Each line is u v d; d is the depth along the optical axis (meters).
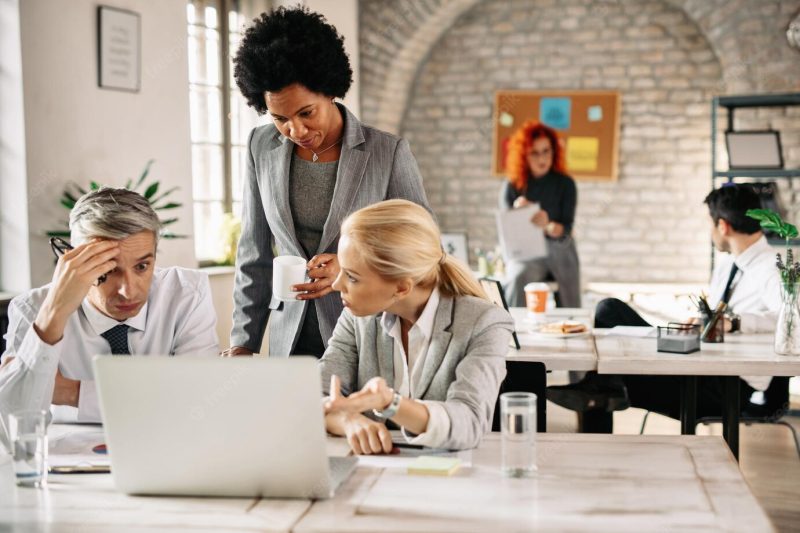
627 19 7.14
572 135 7.29
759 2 6.35
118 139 4.36
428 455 1.78
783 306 2.86
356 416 1.89
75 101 4.12
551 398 3.50
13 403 1.89
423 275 1.86
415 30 6.95
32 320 2.10
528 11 7.30
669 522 1.40
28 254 3.95
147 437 1.53
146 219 1.98
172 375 1.49
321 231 2.46
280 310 2.48
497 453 1.79
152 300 2.22
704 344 3.06
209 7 5.38
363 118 7.04
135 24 4.41
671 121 7.13
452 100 7.50
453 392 1.86
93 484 1.64
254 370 1.47
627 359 2.82
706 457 1.74
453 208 7.59
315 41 2.19
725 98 6.20
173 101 4.69
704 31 6.70
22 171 3.91
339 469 1.66
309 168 2.44
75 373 2.13
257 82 2.20
